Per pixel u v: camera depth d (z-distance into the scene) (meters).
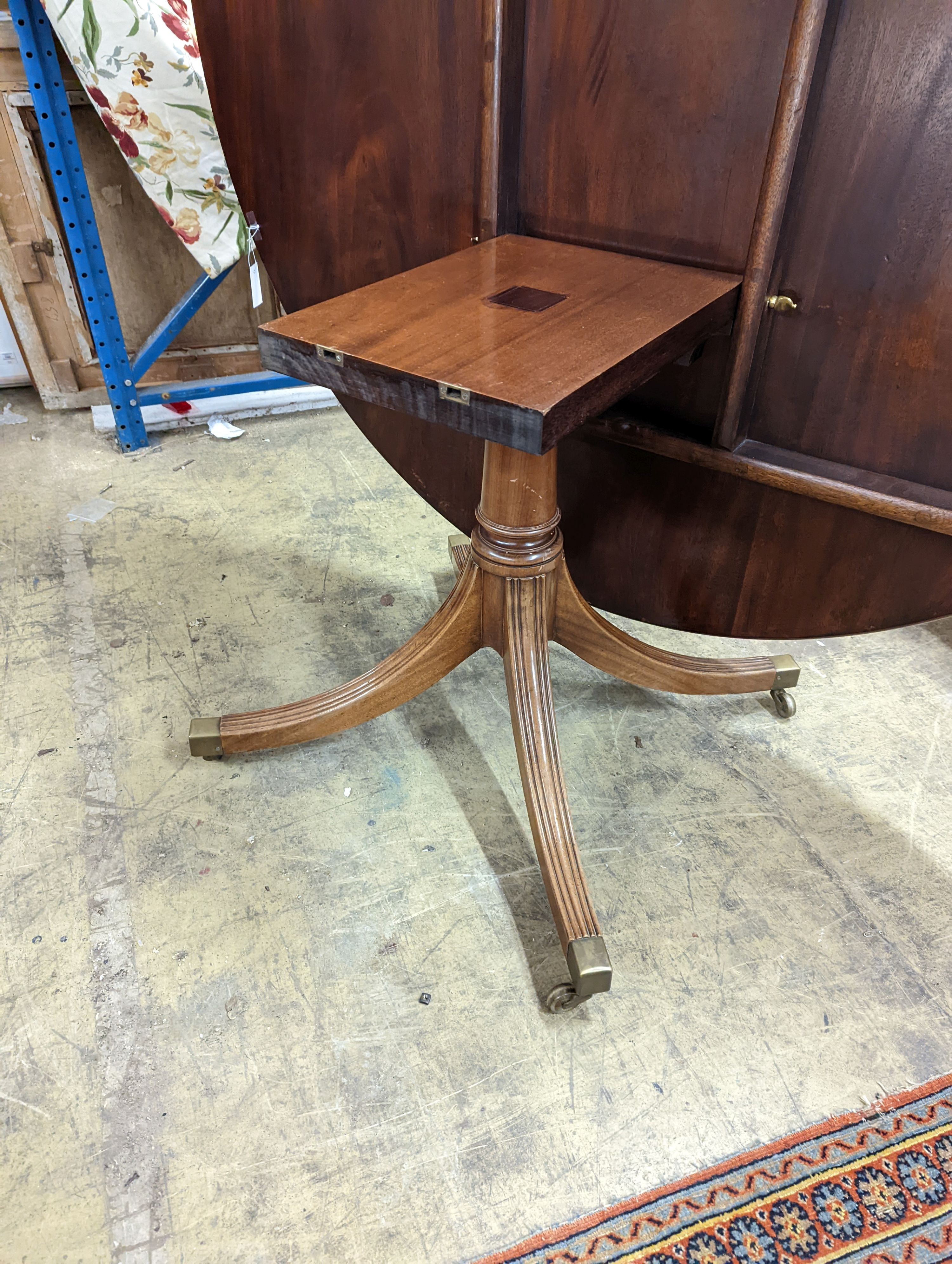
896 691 1.45
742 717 1.40
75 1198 0.85
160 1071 0.94
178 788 1.25
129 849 1.17
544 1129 0.90
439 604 1.61
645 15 0.84
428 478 1.39
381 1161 0.88
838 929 1.09
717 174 0.89
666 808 1.25
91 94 1.53
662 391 1.07
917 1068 0.96
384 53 1.00
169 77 1.52
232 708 1.38
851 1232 0.84
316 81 1.07
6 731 1.33
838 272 0.88
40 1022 0.98
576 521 1.28
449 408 0.71
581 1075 0.95
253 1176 0.86
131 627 1.54
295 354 0.81
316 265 1.26
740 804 1.25
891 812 1.25
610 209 0.99
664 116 0.89
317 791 1.26
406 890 1.13
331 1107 0.92
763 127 0.83
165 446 2.08
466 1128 0.90
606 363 0.73
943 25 0.71
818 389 0.96
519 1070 0.95
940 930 1.10
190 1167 0.87
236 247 1.78
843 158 0.82
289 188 1.20
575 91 0.93
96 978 1.02
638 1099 0.93
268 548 1.75
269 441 2.11
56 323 2.06
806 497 1.03
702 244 0.94
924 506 0.92
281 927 1.08
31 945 1.05
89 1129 0.89
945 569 0.99
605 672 1.36
